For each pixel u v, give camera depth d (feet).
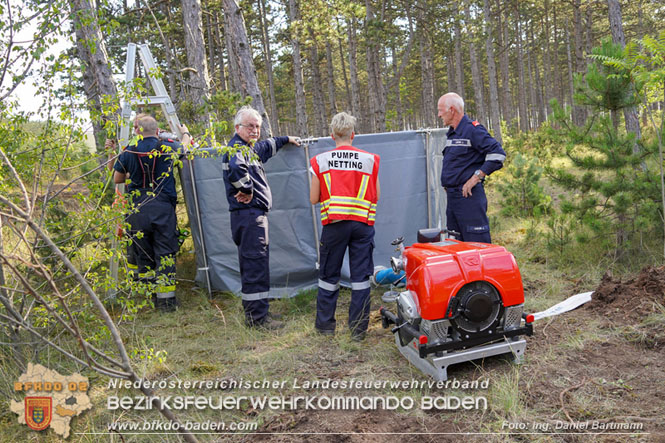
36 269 6.57
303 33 55.31
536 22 131.95
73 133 9.41
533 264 19.11
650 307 12.44
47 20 8.45
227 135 23.29
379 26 59.57
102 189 10.35
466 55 138.82
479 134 13.94
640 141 18.24
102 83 20.17
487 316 10.05
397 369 11.01
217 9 75.87
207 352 12.69
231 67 64.23
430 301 9.81
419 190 18.01
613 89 17.83
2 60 8.59
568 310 13.64
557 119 19.75
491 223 25.82
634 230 18.45
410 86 159.74
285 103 150.20
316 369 11.34
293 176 17.17
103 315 6.34
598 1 76.38
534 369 10.39
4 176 9.46
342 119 13.08
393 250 17.94
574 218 19.61
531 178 27.71
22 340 11.50
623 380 9.70
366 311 13.01
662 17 91.25
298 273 17.69
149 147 15.48
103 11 9.16
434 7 74.90
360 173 12.93
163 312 16.06
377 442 8.25
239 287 17.75
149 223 15.84
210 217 17.49
